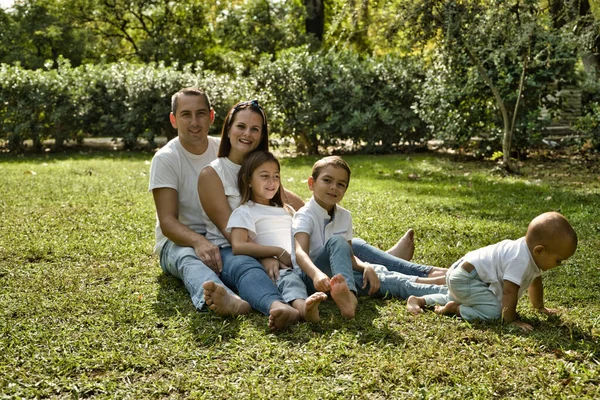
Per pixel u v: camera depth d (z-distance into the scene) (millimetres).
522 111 10750
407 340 2900
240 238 3594
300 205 4254
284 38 26422
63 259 4410
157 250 4047
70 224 5520
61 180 8375
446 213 6156
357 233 5172
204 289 3182
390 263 3781
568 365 2600
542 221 3029
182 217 4043
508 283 3070
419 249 4660
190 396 2385
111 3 26016
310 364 2617
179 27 26609
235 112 3842
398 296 3594
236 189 3816
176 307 3371
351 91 12992
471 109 10914
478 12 8531
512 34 8695
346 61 13312
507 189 7875
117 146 15570
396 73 12844
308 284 3496
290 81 13133
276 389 2414
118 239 4965
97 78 14289
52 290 3674
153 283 3867
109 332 3018
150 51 25688
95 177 8875
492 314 3145
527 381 2475
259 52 26469
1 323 3119
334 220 3664
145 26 26750
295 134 13289
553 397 2332
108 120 14328
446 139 11508
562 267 4117
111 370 2625
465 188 7977
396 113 12734
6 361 2684
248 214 3652
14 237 4957
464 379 2477
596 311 3332
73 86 14117
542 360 2670
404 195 7320
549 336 2936
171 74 14195
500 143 11023
